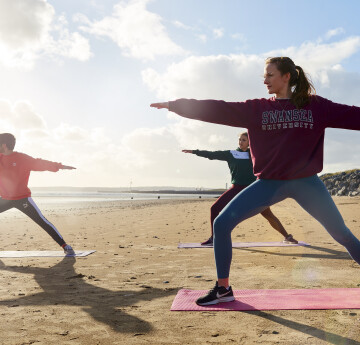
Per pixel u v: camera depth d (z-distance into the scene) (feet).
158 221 37.68
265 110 9.19
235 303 9.76
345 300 9.65
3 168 18.21
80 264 16.31
